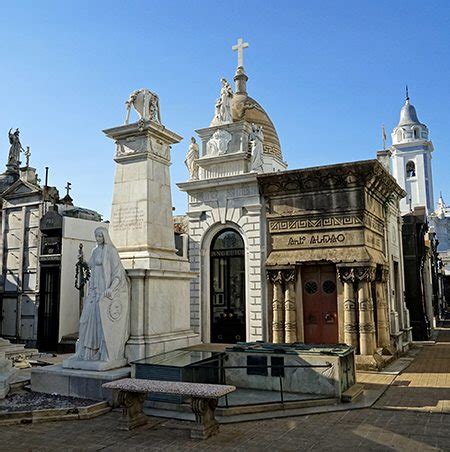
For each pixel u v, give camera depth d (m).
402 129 63.69
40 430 7.61
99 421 8.11
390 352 15.80
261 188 16.92
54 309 18.84
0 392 9.41
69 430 7.60
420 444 6.77
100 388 9.11
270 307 16.41
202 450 6.61
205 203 18.20
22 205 20.97
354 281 14.73
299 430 7.52
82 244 19.75
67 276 19.16
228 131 19.02
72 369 9.71
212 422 7.40
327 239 15.53
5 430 7.64
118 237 11.34
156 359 9.45
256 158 18.11
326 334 15.55
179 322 11.43
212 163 18.73
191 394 7.08
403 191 20.30
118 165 11.70
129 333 10.20
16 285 20.56
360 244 14.98
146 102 11.62
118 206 11.50
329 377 9.48
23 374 12.03
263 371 10.11
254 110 23.27
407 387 11.18
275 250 16.50
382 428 7.60
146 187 11.20
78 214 20.94
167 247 11.66
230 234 17.97
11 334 20.30
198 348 11.02
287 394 9.62
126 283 10.24
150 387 7.38
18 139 25.56
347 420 8.09
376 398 9.72
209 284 18.00
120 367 9.75
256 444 6.84
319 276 15.88
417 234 23.33
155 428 7.68
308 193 16.06
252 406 8.59
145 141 11.41
